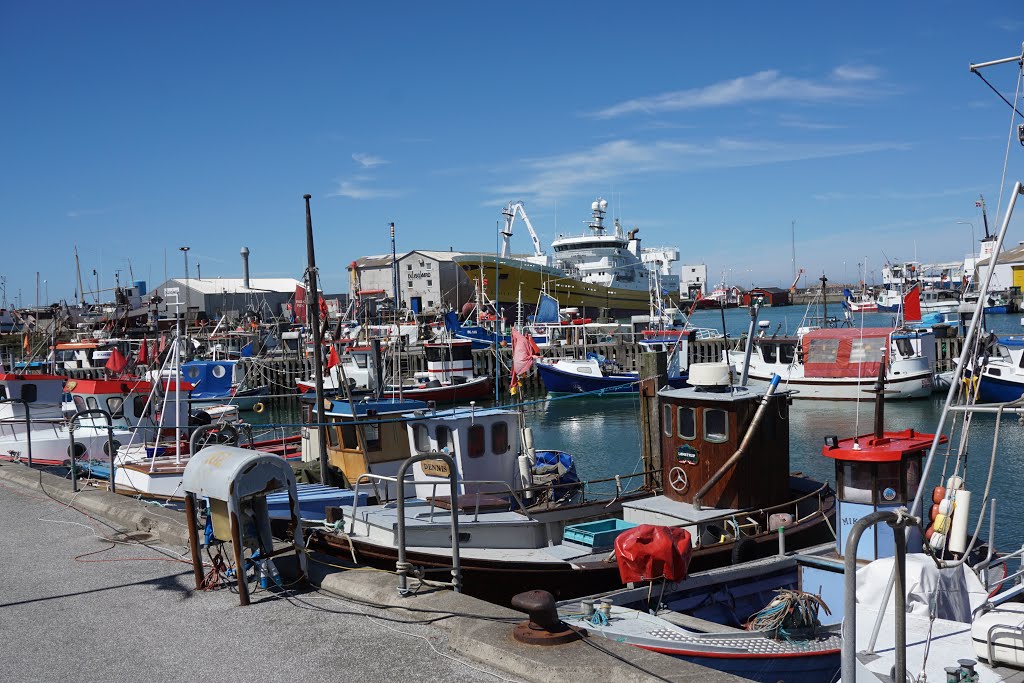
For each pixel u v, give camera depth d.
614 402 46.97
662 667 5.39
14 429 21.48
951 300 86.69
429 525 11.14
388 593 7.16
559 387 47.97
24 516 11.34
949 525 8.18
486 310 71.62
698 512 12.25
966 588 8.09
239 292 99.00
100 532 10.28
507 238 90.06
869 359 41.25
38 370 35.94
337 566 7.96
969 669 6.23
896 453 9.52
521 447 14.52
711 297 142.00
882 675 6.52
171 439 20.56
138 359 39.19
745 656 8.05
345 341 55.06
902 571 4.49
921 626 7.35
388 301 80.06
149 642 6.42
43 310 67.81
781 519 12.40
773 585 11.10
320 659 5.95
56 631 6.73
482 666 5.74
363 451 14.41
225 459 7.40
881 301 92.06
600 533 11.84
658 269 106.44
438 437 13.70
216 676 5.73
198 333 68.44
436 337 57.50
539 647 5.76
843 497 9.90
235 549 7.19
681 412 12.69
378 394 18.84
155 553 9.17
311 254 15.05
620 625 8.42
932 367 43.25
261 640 6.36
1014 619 6.51
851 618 4.16
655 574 8.96
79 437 20.25
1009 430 31.19
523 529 11.98
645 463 15.89
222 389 43.09
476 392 46.09
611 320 81.69
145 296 94.06
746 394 12.47
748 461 12.36
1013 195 7.46
